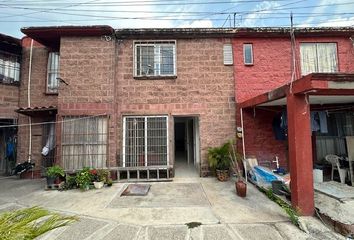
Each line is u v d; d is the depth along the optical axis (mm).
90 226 4812
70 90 8570
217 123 9000
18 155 9820
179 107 8984
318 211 5160
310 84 4629
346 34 9320
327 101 7496
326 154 9102
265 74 9180
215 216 5191
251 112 9047
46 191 7371
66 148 8406
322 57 9398
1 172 10328
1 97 9766
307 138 5258
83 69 8648
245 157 8836
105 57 8711
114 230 4625
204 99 9039
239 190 6512
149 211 5516
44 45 9789
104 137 8508
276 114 8984
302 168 5199
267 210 5516
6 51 9945
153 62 9125
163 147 8898
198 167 9305
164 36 9039
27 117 9930
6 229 2086
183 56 9117
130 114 8867
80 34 8680
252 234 4402
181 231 4539
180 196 6578
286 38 9359
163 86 9000
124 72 8961
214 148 8578
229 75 9148
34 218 2297
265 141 9008
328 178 8273
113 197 6578
